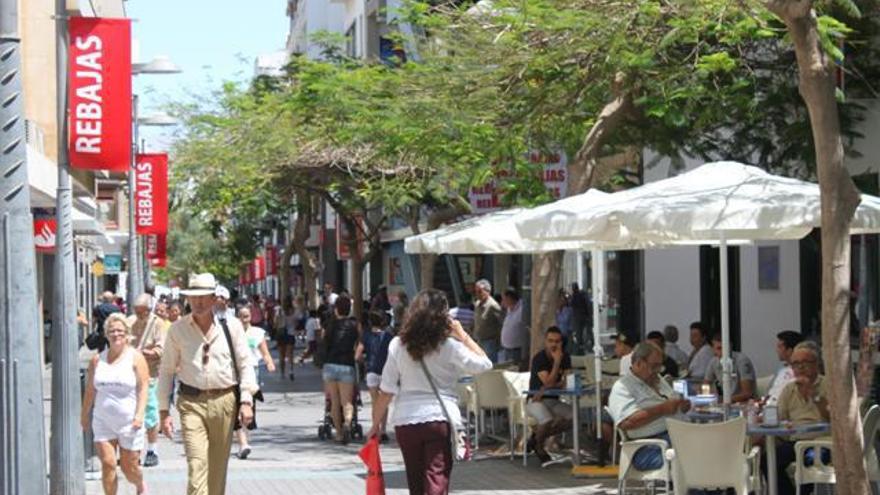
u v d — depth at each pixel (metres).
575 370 20.02
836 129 9.30
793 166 19.62
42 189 28.30
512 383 17.70
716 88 18.11
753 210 12.29
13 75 12.05
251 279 105.88
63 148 15.13
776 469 12.43
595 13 17.64
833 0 14.41
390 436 21.73
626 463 12.48
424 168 23.34
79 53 16.47
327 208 63.25
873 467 11.80
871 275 20.12
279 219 57.06
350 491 15.46
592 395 17.38
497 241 16.58
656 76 18.09
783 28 17.11
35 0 32.78
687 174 14.22
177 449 20.39
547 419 16.81
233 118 30.17
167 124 35.03
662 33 17.62
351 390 21.08
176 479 16.56
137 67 28.47
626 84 18.27
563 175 20.72
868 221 12.26
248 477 16.83
